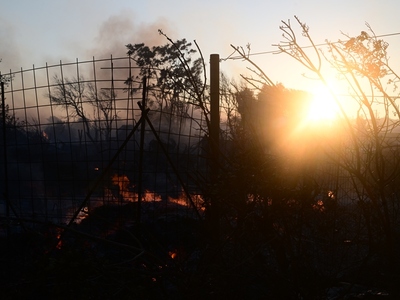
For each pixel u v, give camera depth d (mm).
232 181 3990
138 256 3883
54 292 3461
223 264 4062
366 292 4207
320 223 4148
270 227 3932
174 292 4332
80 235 4301
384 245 3965
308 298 3820
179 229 5312
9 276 4766
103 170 5469
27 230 4633
